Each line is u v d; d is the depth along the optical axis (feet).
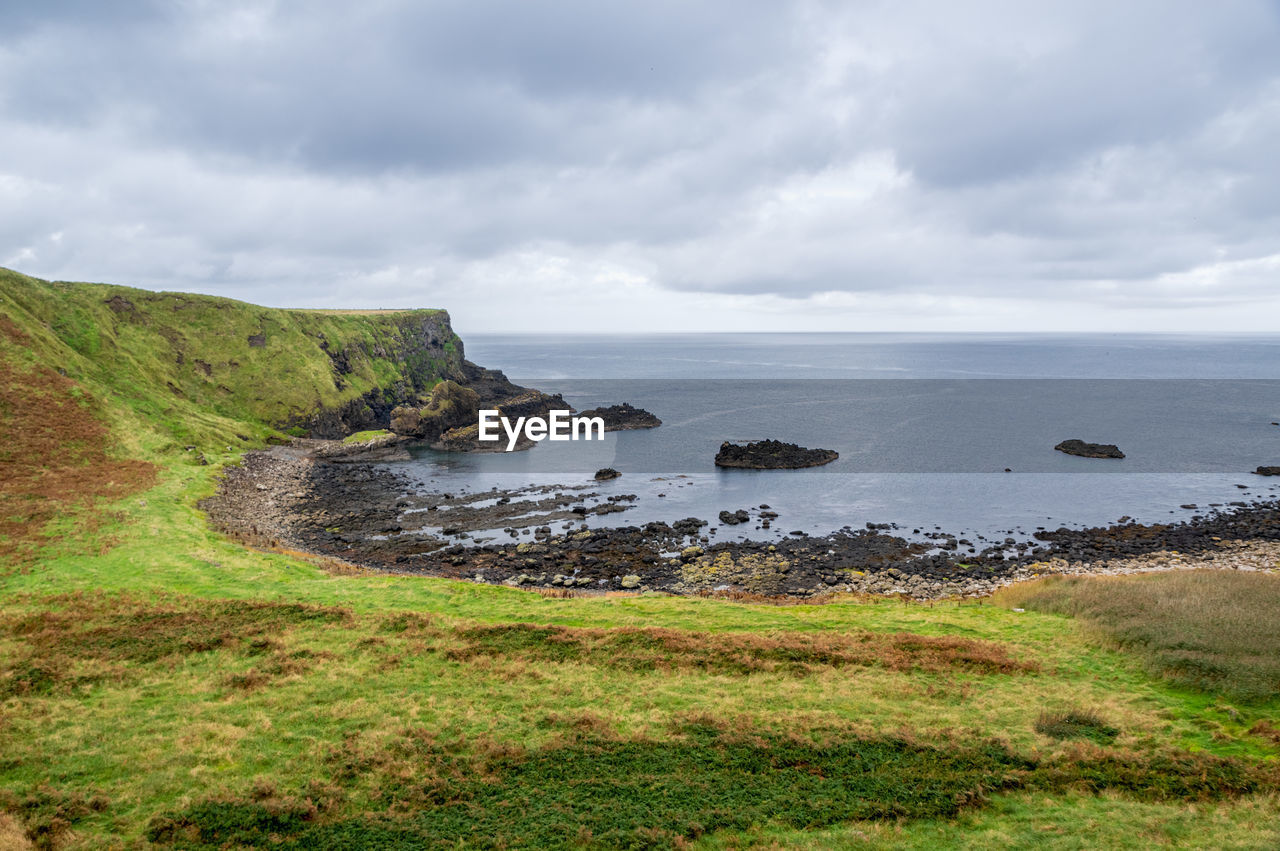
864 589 186.09
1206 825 65.00
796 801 71.61
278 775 76.43
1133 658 106.22
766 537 235.20
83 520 200.75
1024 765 77.36
